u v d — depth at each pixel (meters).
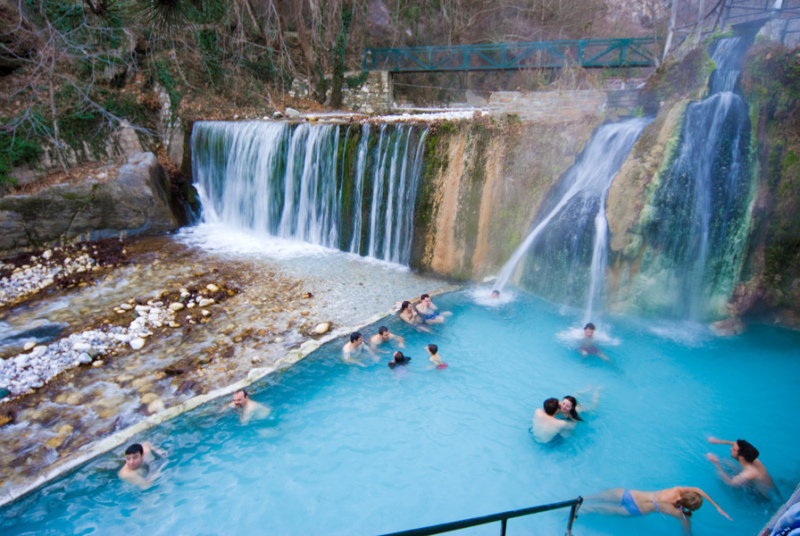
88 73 15.73
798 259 8.85
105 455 6.04
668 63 10.02
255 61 19.75
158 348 8.44
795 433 6.59
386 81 20.36
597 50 25.22
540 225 10.92
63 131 14.20
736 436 6.54
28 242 12.50
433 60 24.44
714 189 8.95
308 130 13.65
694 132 8.98
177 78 17.28
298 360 8.11
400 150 12.31
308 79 20.69
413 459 6.17
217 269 12.00
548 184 11.01
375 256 13.27
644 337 9.05
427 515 5.35
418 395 7.45
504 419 6.93
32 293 10.43
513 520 5.25
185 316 9.57
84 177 13.51
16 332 8.54
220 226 15.91
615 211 9.59
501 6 27.12
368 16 23.33
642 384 7.71
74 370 7.75
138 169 14.09
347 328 9.19
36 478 5.60
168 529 5.12
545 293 10.74
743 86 9.12
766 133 8.84
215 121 15.86
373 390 7.53
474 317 9.91
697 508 5.14
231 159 15.45
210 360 8.09
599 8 26.88
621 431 6.67
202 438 6.43
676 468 6.00
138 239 14.03
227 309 9.92
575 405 6.70
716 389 7.58
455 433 6.64
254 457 6.16
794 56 8.59
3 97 13.96
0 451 6.00
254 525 5.20
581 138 10.77
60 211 12.82
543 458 6.20
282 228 14.80
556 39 27.53
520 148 11.19
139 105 16.56
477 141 11.48
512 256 11.42
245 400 6.85
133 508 5.37
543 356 8.51
